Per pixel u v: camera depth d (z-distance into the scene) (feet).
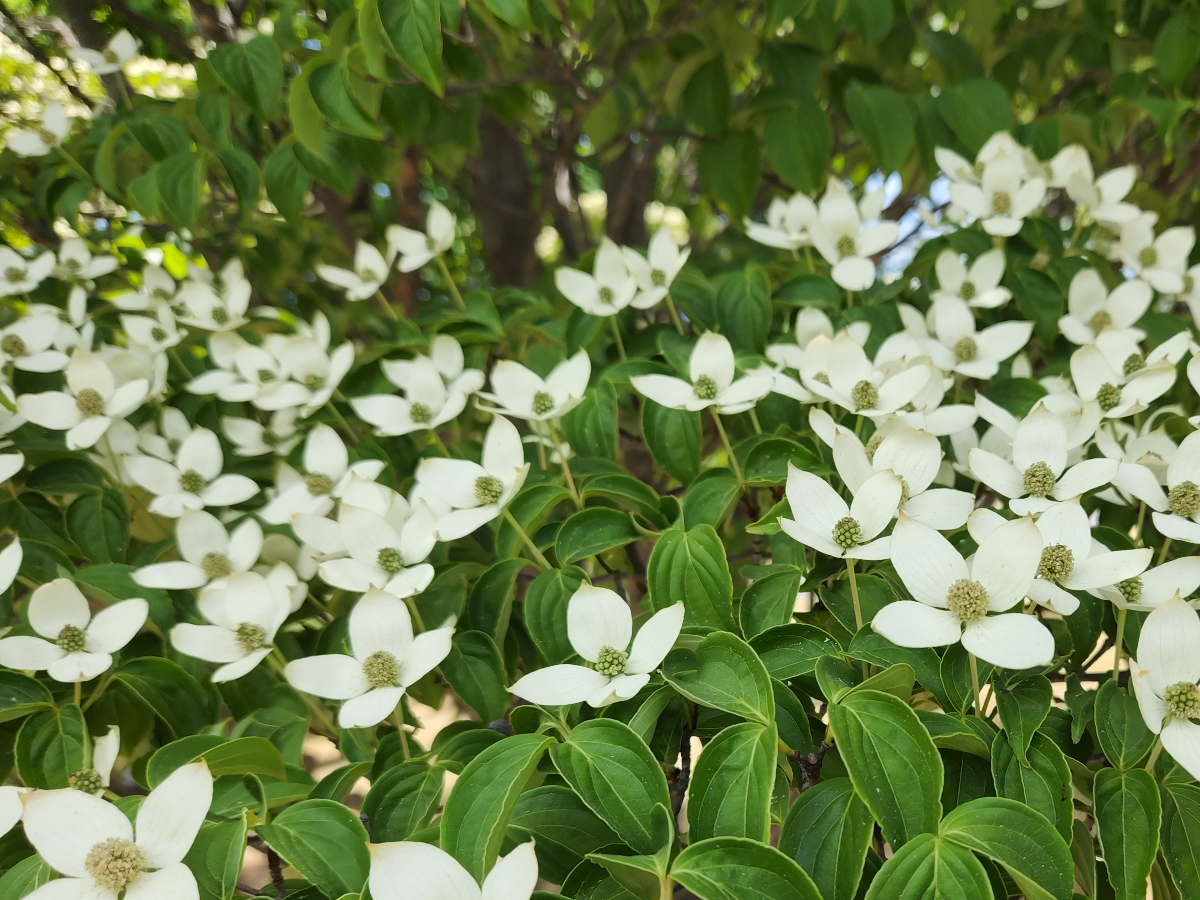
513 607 2.10
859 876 1.26
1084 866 1.49
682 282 2.56
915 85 3.44
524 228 4.34
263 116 2.51
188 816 1.35
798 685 1.63
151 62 3.89
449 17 2.18
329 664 1.56
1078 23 3.29
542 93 4.08
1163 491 1.72
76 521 2.15
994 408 1.79
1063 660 1.57
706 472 2.01
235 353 2.49
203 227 3.31
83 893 1.30
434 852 1.21
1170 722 1.33
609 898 1.36
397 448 2.40
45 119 2.81
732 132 3.05
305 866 1.36
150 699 1.79
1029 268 2.39
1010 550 1.37
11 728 1.89
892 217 3.98
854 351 1.89
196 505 2.17
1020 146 2.79
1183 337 1.95
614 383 2.29
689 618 1.67
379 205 4.09
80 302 2.58
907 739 1.29
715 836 1.28
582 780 1.34
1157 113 2.80
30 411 2.11
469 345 2.50
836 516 1.57
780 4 2.52
